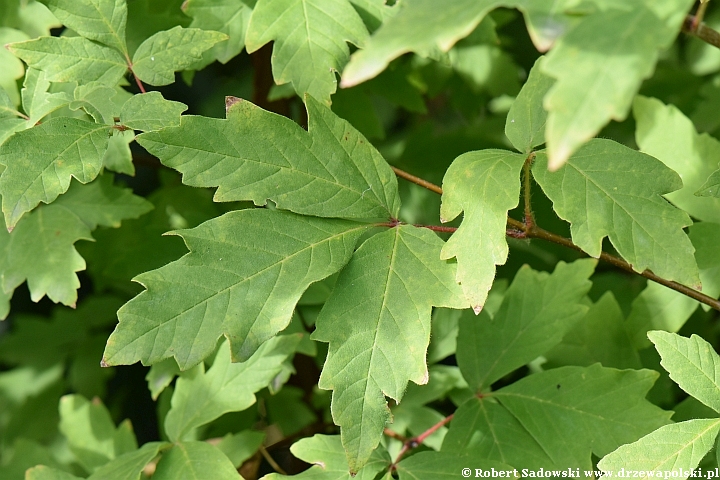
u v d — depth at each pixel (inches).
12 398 25.5
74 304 21.1
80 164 18.8
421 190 25.9
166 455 20.2
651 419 19.7
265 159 18.7
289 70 19.9
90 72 19.7
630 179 18.7
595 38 16.5
